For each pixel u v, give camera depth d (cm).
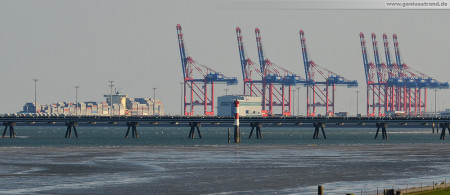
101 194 18550
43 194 18450
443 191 16725
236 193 18762
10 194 18400
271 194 18638
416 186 19962
